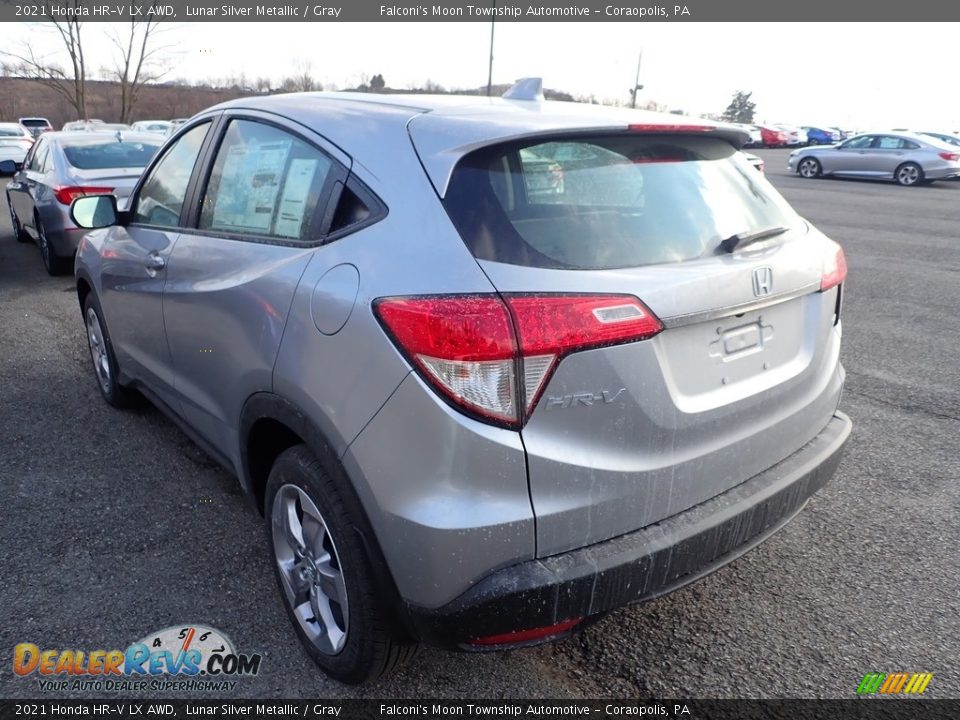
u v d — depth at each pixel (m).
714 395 2.24
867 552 3.24
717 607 2.88
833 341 2.79
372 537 2.10
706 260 2.24
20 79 41.53
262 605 2.86
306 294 2.29
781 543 3.31
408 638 2.21
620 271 2.06
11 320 6.64
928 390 5.14
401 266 2.06
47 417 4.55
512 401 1.90
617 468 2.03
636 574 2.06
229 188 3.01
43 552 3.16
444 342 1.90
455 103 2.57
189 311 3.01
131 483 3.76
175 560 3.12
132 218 3.90
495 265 1.98
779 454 2.53
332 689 2.46
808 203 16.94
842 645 2.68
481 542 1.92
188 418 3.37
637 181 2.34
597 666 2.58
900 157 21.94
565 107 2.62
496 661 2.59
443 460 1.92
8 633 2.68
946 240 11.77
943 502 3.66
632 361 2.01
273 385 2.42
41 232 8.26
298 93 3.12
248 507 3.55
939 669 2.57
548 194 2.17
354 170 2.36
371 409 2.03
